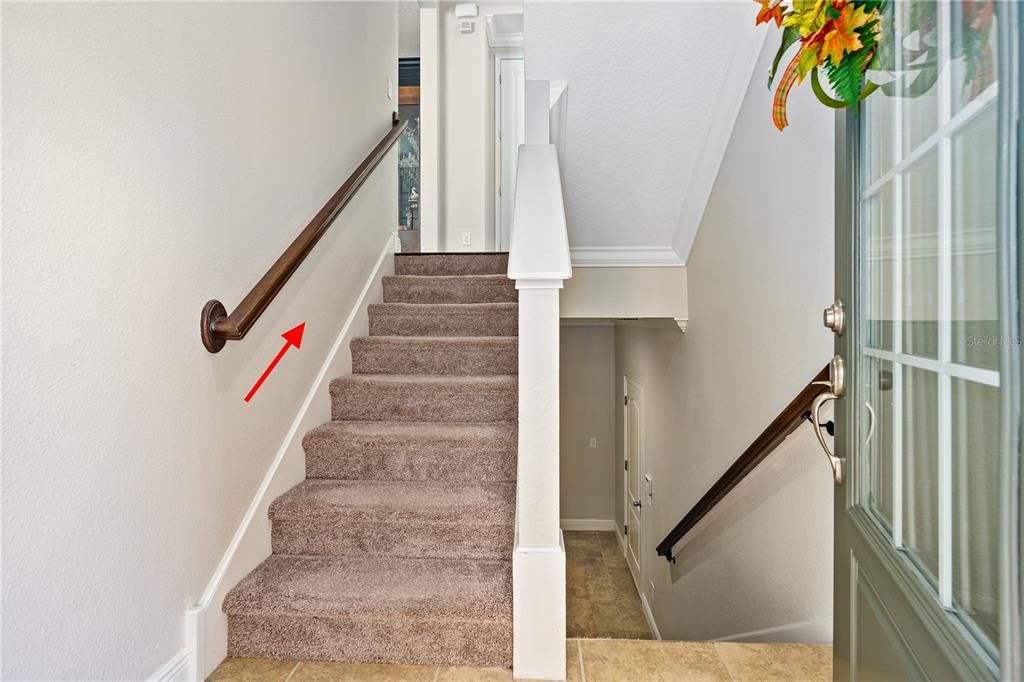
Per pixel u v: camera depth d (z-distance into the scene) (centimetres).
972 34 61
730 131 208
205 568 142
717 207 226
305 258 193
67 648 100
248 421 164
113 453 110
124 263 113
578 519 584
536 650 140
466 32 461
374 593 150
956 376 67
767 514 182
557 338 139
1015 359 52
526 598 140
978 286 62
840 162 101
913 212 78
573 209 260
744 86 192
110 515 110
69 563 100
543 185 164
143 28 118
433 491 186
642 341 414
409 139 519
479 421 224
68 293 100
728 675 139
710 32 192
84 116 103
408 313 276
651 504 386
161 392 125
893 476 85
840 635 102
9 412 89
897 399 84
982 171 60
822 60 81
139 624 118
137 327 117
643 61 202
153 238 121
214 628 143
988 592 61
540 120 195
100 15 106
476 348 250
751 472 195
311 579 157
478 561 170
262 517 169
